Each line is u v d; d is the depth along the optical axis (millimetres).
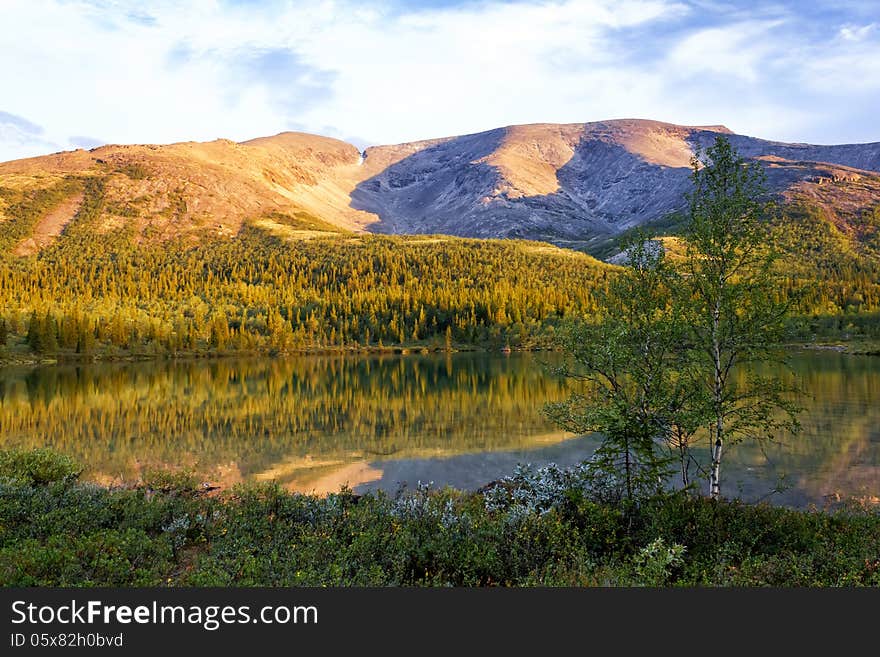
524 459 35312
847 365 83438
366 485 29656
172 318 181750
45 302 182375
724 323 17141
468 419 50875
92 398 69188
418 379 90312
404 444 40500
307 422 50500
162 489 24203
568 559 11898
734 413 17359
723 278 16844
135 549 12133
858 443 35062
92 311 173625
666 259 17672
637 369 16688
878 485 26625
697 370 17109
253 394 72312
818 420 42219
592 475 14883
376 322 180125
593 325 17875
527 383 81750
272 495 18000
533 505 14797
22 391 76812
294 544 12609
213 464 34969
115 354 144000
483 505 17062
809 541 12867
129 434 45438
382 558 11711
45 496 16438
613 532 12586
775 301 16453
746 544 12859
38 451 23938
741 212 16703
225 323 159250
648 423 15328
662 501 13820
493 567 11328
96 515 15188
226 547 12430
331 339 173375
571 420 17703
